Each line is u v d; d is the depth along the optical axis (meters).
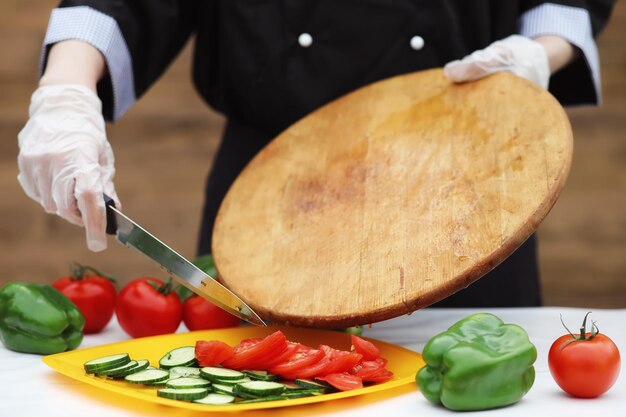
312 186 1.69
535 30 2.01
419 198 1.54
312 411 1.15
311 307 1.42
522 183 1.46
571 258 4.07
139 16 1.94
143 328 1.62
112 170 1.67
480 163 1.55
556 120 1.53
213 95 2.17
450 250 1.40
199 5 2.12
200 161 4.07
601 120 4.07
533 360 1.16
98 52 1.84
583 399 1.19
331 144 1.77
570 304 4.05
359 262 1.46
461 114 1.68
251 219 1.67
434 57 2.03
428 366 1.17
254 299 1.49
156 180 4.07
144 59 1.99
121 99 1.95
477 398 1.13
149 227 4.07
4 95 4.06
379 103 1.80
